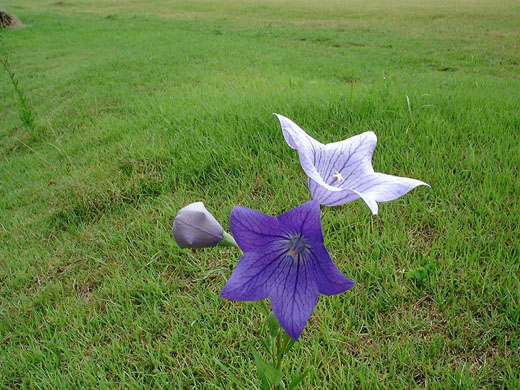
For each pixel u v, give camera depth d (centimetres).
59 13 366
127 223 63
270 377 26
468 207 55
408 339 41
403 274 48
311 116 78
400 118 77
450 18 296
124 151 77
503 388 36
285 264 22
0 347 47
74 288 55
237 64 155
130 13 360
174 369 42
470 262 47
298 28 263
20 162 94
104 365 43
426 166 63
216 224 24
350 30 254
